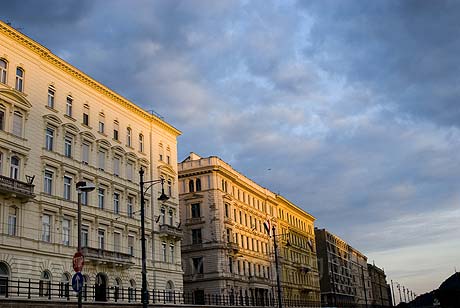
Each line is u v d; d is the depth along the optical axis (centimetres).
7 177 4428
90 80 5747
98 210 5556
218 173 8538
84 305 4281
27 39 4919
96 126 5812
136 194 6297
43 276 4725
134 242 6119
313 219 13612
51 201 4941
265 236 10088
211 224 8262
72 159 5316
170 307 5478
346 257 16662
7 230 4438
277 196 11069
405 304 16550
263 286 9225
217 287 7950
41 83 5097
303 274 11925
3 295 4112
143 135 6700
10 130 4641
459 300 7644
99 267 5416
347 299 15650
